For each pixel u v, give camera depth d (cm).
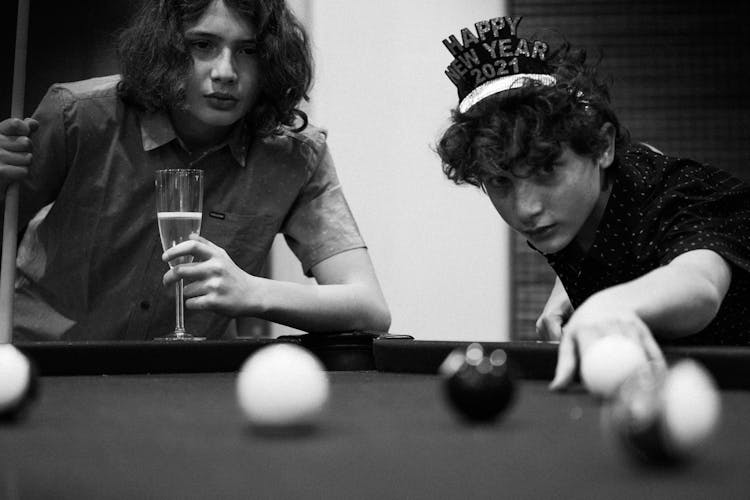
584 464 71
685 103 390
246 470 69
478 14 388
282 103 215
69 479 67
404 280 386
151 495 61
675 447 69
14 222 198
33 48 254
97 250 214
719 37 389
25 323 218
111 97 213
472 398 91
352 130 388
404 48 388
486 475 67
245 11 199
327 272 222
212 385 139
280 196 221
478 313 385
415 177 387
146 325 218
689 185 167
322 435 86
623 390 76
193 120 212
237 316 191
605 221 171
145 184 214
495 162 153
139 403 113
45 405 111
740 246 149
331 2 389
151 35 203
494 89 166
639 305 125
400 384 138
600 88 179
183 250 181
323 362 170
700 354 128
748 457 74
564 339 121
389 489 62
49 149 209
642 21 390
